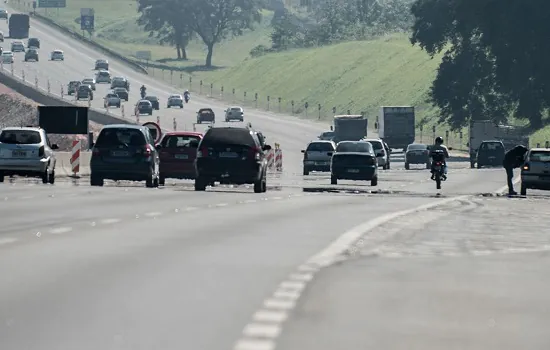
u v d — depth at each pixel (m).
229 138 101.75
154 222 61.31
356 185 133.38
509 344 25.31
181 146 115.25
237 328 26.56
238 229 57.78
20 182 113.38
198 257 43.44
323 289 34.91
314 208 78.69
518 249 50.66
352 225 62.50
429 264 43.25
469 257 46.44
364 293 34.22
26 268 38.75
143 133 106.75
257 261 42.47
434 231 60.97
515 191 119.75
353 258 44.84
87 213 67.25
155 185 109.06
